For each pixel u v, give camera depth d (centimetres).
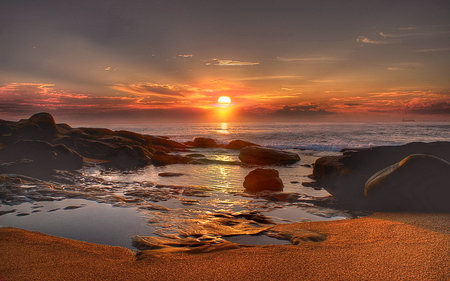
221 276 376
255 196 955
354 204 852
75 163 1518
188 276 378
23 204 768
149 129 7275
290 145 3009
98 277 376
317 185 1170
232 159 2062
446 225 582
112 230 602
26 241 505
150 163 1833
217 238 564
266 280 363
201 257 442
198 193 986
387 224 605
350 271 384
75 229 604
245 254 451
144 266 411
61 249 475
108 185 1104
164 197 915
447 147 1024
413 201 747
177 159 1917
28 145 1404
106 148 1956
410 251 446
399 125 6147
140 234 582
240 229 623
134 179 1284
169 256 448
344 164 1037
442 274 368
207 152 2567
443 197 721
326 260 421
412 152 1023
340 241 509
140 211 739
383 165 974
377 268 391
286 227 625
